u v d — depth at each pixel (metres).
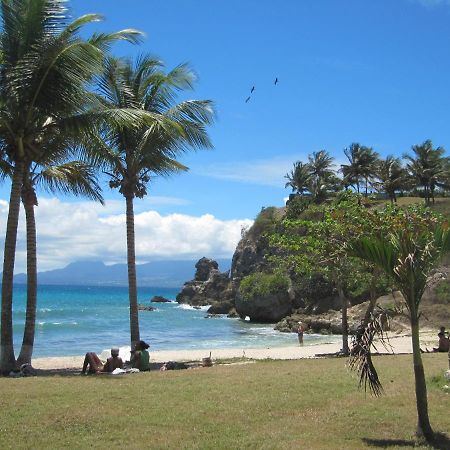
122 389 11.23
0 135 17.00
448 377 11.80
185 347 33.12
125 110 16.50
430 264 7.73
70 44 15.53
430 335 32.91
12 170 18.19
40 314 65.94
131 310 21.39
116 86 20.77
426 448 7.50
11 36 15.73
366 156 77.25
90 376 13.88
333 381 12.16
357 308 45.81
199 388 11.35
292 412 9.42
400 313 7.87
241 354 24.69
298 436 8.02
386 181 72.31
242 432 8.21
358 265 21.14
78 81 16.00
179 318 66.56
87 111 16.66
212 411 9.37
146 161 21.55
